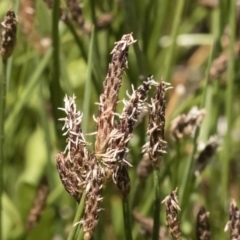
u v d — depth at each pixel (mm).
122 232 280
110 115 162
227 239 254
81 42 233
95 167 160
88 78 216
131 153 254
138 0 248
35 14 263
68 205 272
